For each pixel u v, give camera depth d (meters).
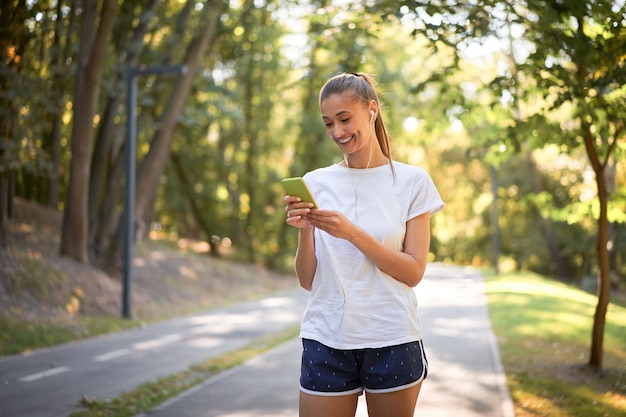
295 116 32.12
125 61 17.36
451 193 47.38
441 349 11.30
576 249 36.34
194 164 31.11
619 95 8.41
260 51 26.22
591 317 15.98
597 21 7.30
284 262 32.72
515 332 13.15
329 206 2.78
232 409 7.35
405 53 29.56
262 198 33.62
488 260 48.22
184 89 18.95
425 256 2.74
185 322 16.23
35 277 14.84
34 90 14.63
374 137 2.79
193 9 19.39
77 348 11.92
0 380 8.96
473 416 6.75
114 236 18.98
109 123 18.28
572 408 6.96
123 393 8.02
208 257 29.03
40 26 15.23
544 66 7.86
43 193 23.14
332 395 2.70
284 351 11.69
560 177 35.69
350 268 2.70
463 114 9.74
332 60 11.30
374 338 2.66
